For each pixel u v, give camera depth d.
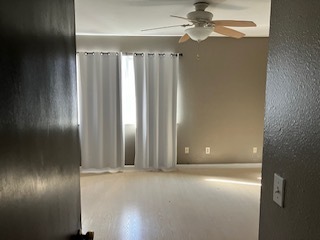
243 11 3.26
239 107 5.13
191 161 5.20
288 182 0.91
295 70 0.87
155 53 4.84
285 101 0.93
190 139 5.14
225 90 5.08
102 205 3.53
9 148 0.55
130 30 4.38
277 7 0.98
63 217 0.91
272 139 1.03
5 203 0.53
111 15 3.43
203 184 4.32
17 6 0.59
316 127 0.77
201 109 5.10
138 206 3.50
